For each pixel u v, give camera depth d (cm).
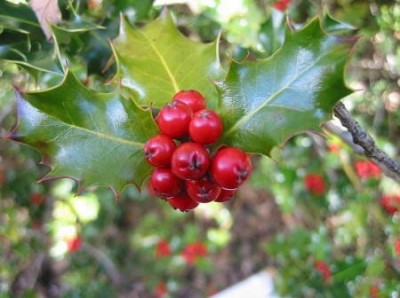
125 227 39
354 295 21
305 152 27
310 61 8
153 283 36
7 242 30
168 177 9
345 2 23
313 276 22
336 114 9
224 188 8
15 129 9
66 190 29
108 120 9
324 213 28
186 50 10
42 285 37
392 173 12
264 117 9
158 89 10
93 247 35
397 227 23
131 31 10
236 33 18
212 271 35
